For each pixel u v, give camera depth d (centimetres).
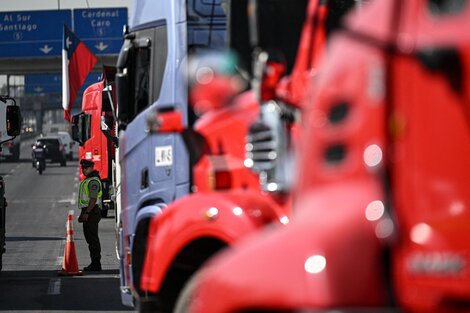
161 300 1388
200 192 1363
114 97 2203
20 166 15312
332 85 779
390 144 731
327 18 1153
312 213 759
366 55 751
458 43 695
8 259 4081
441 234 712
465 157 705
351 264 709
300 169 825
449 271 709
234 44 1289
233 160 1312
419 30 723
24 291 3023
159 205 1820
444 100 709
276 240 753
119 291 3002
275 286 724
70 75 6094
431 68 703
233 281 760
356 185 750
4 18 13225
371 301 709
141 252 1828
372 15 764
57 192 9744
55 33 13250
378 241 718
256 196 1252
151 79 1870
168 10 1842
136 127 1903
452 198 711
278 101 1145
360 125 750
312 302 699
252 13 1048
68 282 3253
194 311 837
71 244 3475
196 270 1333
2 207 3409
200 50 1816
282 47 1259
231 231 1229
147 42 1897
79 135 3475
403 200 727
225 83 919
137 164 1902
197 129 1369
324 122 782
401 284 722
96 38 13200
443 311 712
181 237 1295
